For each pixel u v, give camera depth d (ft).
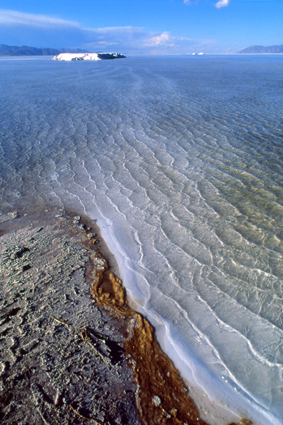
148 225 11.66
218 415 5.55
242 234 10.46
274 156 17.17
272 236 10.20
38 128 26.32
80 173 16.99
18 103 38.09
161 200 13.33
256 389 5.91
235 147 19.04
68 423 5.30
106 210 13.08
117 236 11.21
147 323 7.54
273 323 7.22
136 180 15.52
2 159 19.48
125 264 9.72
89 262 9.87
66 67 111.55
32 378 6.12
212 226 11.09
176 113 29.73
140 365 6.49
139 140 21.86
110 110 32.53
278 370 6.21
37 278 9.16
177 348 6.86
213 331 7.21
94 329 7.36
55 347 6.82
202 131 22.99
